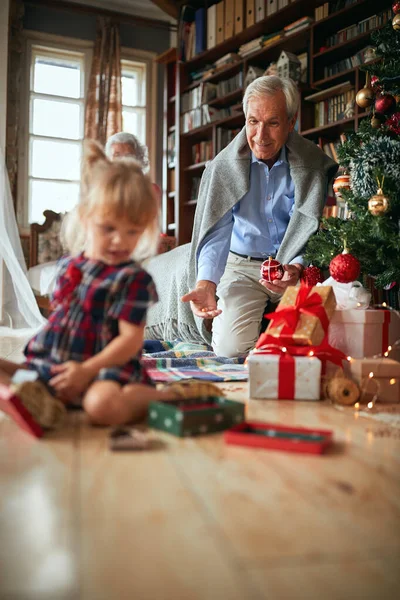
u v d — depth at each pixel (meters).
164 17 6.28
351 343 1.73
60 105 6.03
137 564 0.60
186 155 5.49
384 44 2.13
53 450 1.01
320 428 1.23
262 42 4.57
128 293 1.21
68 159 6.08
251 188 2.57
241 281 2.53
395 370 1.52
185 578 0.58
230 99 5.01
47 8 5.86
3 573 0.58
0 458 0.96
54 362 1.24
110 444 1.01
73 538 0.66
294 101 2.42
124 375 1.21
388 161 1.97
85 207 1.28
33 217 5.96
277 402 1.52
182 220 5.49
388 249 1.96
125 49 6.21
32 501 0.77
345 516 0.74
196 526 0.70
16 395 1.08
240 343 2.42
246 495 0.81
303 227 2.42
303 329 1.62
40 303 5.07
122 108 6.18
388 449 1.06
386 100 2.06
